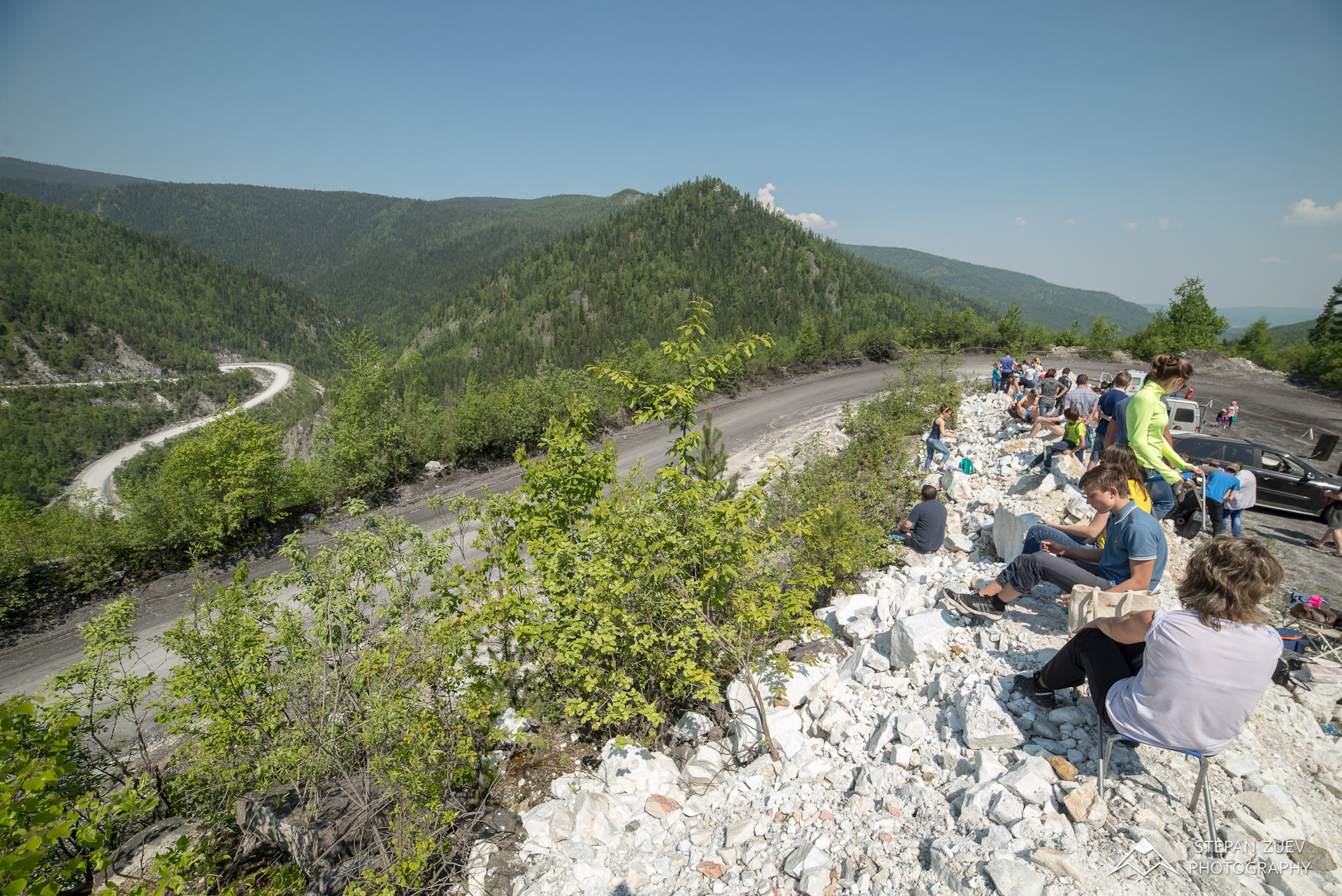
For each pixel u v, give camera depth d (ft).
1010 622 15.57
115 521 42.29
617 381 20.57
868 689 15.92
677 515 16.11
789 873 10.93
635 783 14.35
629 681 14.79
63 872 10.43
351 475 55.21
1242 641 8.30
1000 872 8.61
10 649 35.27
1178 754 10.71
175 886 11.73
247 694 14.61
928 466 39.91
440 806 12.74
